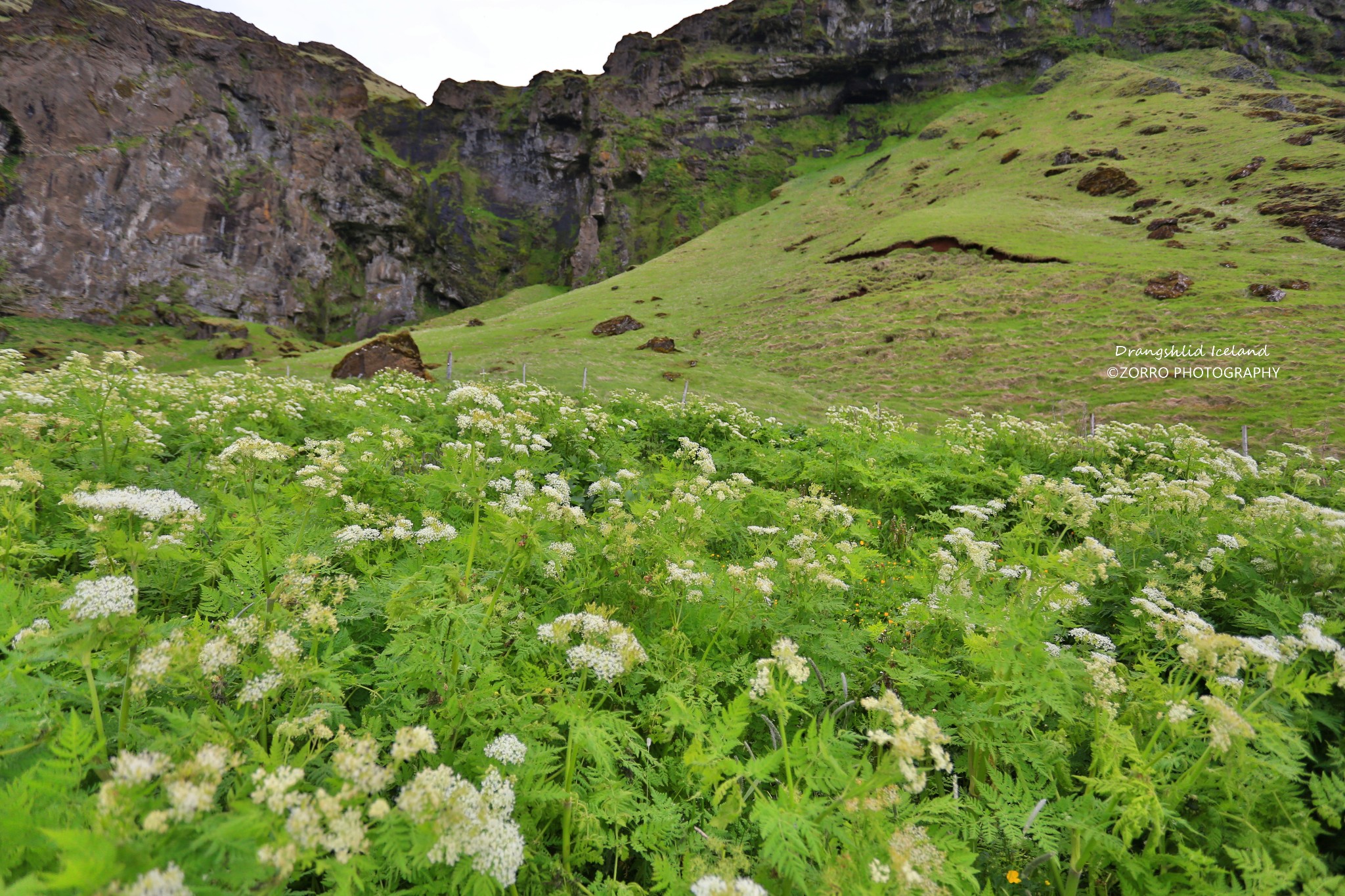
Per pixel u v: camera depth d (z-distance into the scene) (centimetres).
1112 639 565
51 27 15525
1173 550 731
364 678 387
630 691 425
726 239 14612
